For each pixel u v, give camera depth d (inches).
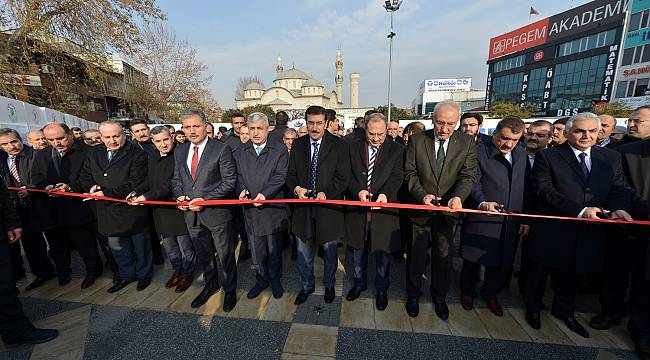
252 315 104.7
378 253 106.0
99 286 127.6
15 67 400.5
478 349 87.8
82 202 122.7
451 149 97.6
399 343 90.4
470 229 102.3
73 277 136.3
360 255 112.6
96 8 408.8
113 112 1132.5
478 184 101.2
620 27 1032.8
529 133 123.2
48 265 133.1
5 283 88.7
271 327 98.1
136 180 117.2
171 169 116.1
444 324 99.3
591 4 1140.5
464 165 98.7
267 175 108.3
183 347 89.9
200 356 86.1
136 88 959.0
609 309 95.9
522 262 117.0
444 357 84.8
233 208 118.1
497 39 1632.6
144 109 976.9
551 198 89.4
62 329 99.1
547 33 1334.9
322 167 104.8
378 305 108.0
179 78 1003.9
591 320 98.0
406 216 106.0
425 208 92.1
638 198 84.8
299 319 102.2
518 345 89.4
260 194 105.2
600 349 87.7
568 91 1251.8
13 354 88.6
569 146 92.9
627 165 90.6
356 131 183.6
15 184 129.3
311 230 108.1
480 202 98.4
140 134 145.1
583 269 88.9
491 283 104.8
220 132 334.6
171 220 117.2
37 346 91.7
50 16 398.0
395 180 102.3
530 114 1039.0
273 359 84.5
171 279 126.8
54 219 121.5
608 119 122.0
